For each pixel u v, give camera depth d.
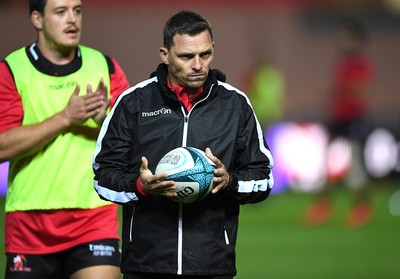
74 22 21.16
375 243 42.75
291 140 63.44
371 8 75.19
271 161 18.22
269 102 60.62
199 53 17.11
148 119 17.81
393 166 65.44
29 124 21.05
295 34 74.94
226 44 74.88
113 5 74.38
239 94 18.14
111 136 18.02
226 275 17.64
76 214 20.88
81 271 20.73
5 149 20.64
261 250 40.41
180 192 17.00
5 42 72.62
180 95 17.83
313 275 34.19
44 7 21.03
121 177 17.61
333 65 74.81
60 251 20.92
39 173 20.94
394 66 74.94
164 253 17.38
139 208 17.66
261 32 75.00
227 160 17.73
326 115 67.12
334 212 53.97
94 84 21.61
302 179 63.62
